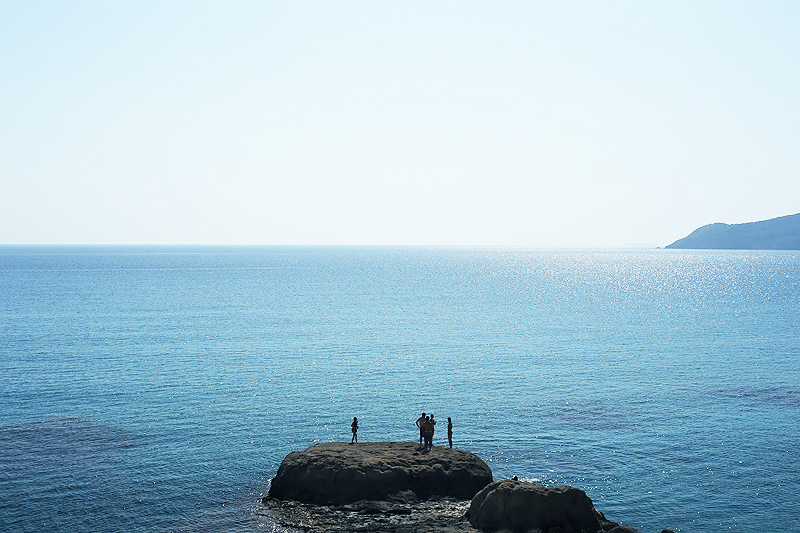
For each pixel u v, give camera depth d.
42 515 30.88
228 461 38.72
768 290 190.88
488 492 28.97
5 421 46.94
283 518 29.72
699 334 97.75
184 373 64.88
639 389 59.47
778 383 62.44
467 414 50.41
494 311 130.62
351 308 133.00
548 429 46.47
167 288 180.12
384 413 50.44
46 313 116.44
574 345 86.25
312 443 42.59
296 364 70.69
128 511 31.38
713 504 33.72
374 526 28.47
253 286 193.12
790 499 34.38
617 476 37.38
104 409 50.59
